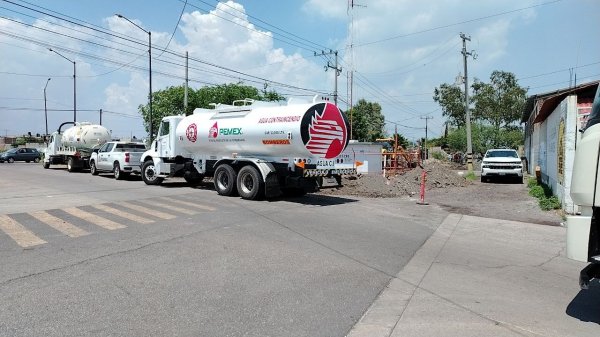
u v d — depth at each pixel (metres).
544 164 20.34
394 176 23.80
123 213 11.37
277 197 15.62
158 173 19.30
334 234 9.31
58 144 32.47
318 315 4.93
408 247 8.42
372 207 13.63
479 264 7.31
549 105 17.52
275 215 11.49
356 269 6.79
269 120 14.60
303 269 6.68
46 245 7.77
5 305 4.97
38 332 4.29
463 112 63.72
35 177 24.03
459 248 8.48
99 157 25.72
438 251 8.20
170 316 4.77
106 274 6.18
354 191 18.23
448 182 23.20
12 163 46.62
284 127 14.11
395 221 11.25
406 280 6.33
